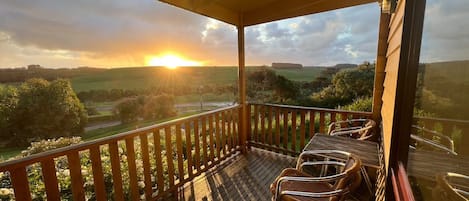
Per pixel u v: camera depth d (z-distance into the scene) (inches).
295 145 136.6
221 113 131.9
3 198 76.5
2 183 84.6
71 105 220.4
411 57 41.7
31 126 190.9
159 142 94.4
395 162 48.7
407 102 43.3
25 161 58.3
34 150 126.3
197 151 115.5
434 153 29.4
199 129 119.6
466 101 21.0
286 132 139.6
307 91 286.2
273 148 146.2
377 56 104.1
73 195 68.8
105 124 254.7
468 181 21.3
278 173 120.0
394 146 48.4
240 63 144.3
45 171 62.9
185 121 107.0
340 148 83.1
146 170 90.1
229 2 119.5
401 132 46.0
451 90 24.4
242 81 145.7
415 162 37.3
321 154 76.5
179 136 103.5
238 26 138.2
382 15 100.0
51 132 202.1
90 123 241.3
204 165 120.2
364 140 91.7
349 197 91.4
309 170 112.7
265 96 323.9
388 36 97.8
